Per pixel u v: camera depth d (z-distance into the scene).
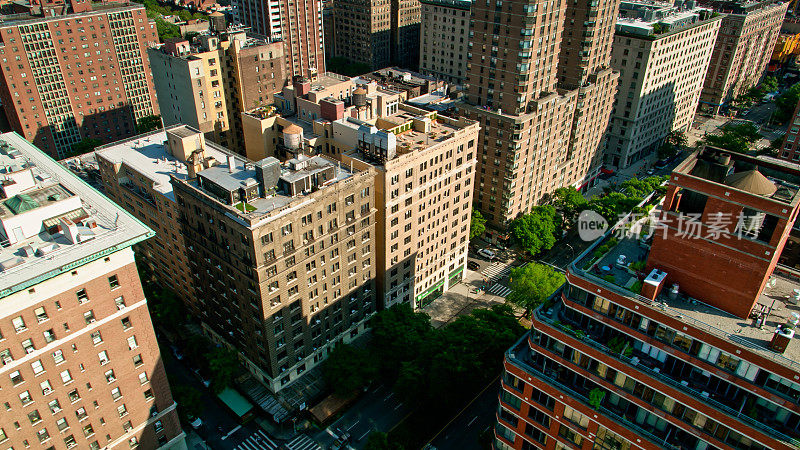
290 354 108.38
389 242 118.19
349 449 101.62
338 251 108.00
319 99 132.38
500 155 149.50
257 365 109.94
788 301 60.91
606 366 62.38
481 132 151.12
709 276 57.91
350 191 104.50
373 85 141.75
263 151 129.12
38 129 198.25
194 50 154.25
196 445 102.31
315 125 124.94
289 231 95.62
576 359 65.06
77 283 71.50
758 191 54.03
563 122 162.75
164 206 113.50
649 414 61.69
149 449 90.31
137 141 133.38
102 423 81.81
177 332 125.62
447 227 135.88
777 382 52.09
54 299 70.12
